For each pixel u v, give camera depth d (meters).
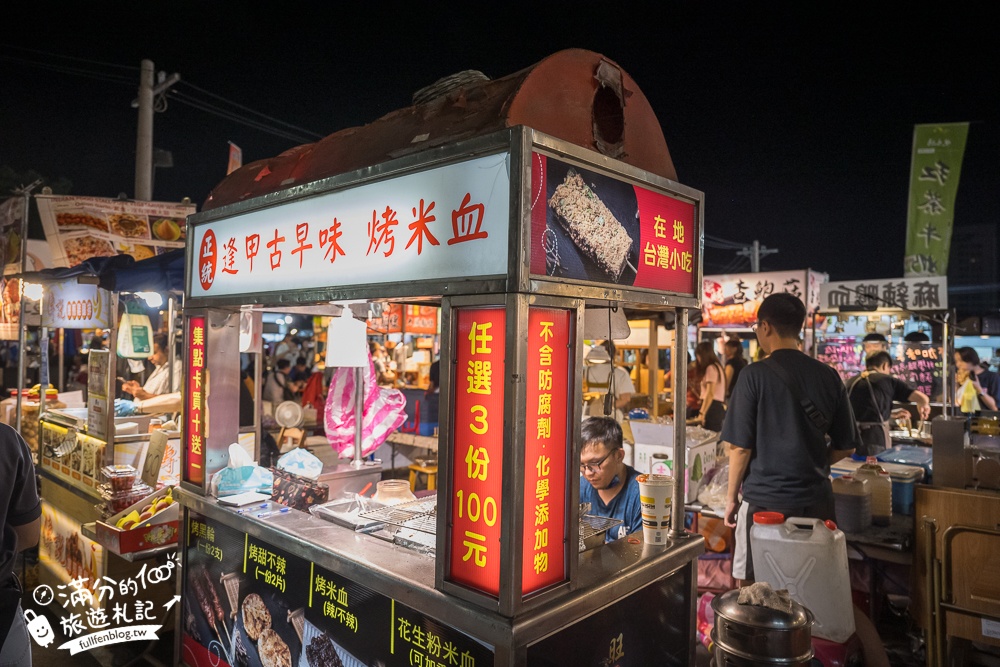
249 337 3.21
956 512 3.06
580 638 1.71
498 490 1.52
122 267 3.52
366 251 1.92
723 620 1.89
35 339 9.24
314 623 2.11
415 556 1.94
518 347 1.46
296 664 2.19
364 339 3.02
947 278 6.77
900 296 7.01
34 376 9.20
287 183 2.35
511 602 1.47
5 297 6.58
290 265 2.24
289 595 2.22
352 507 2.43
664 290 1.96
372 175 1.87
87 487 3.70
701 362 6.50
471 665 1.62
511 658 1.46
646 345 7.29
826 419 2.93
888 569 3.84
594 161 1.67
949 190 7.24
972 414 5.02
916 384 6.54
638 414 4.46
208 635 2.63
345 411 3.50
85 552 3.63
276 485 2.65
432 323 9.95
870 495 3.45
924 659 3.33
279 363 8.54
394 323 9.24
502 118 1.58
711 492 3.86
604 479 2.52
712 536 3.77
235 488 2.63
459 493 1.61
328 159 2.20
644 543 2.06
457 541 1.62
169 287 3.64
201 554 2.70
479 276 1.56
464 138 1.67
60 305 4.67
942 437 3.36
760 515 2.65
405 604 1.73
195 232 2.81
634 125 1.94
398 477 7.43
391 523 2.21
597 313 2.45
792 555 2.52
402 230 1.79
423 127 1.87
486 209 1.54
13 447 2.07
